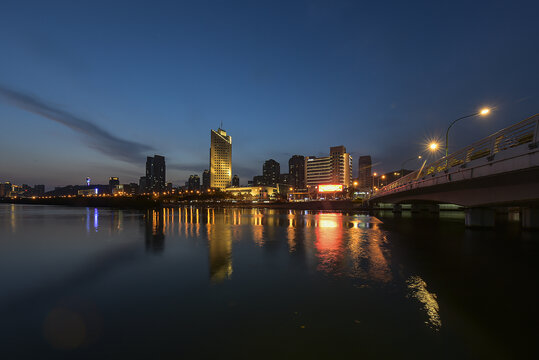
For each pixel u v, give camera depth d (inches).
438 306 327.0
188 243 839.7
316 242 841.5
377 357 220.4
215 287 400.8
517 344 239.6
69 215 2888.8
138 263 565.3
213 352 229.8
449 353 225.3
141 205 6550.2
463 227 1269.7
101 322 290.5
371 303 335.9
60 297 367.9
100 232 1198.3
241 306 328.2
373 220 1882.4
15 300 359.3
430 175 1173.7
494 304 332.8
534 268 508.1
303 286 401.7
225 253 666.8
